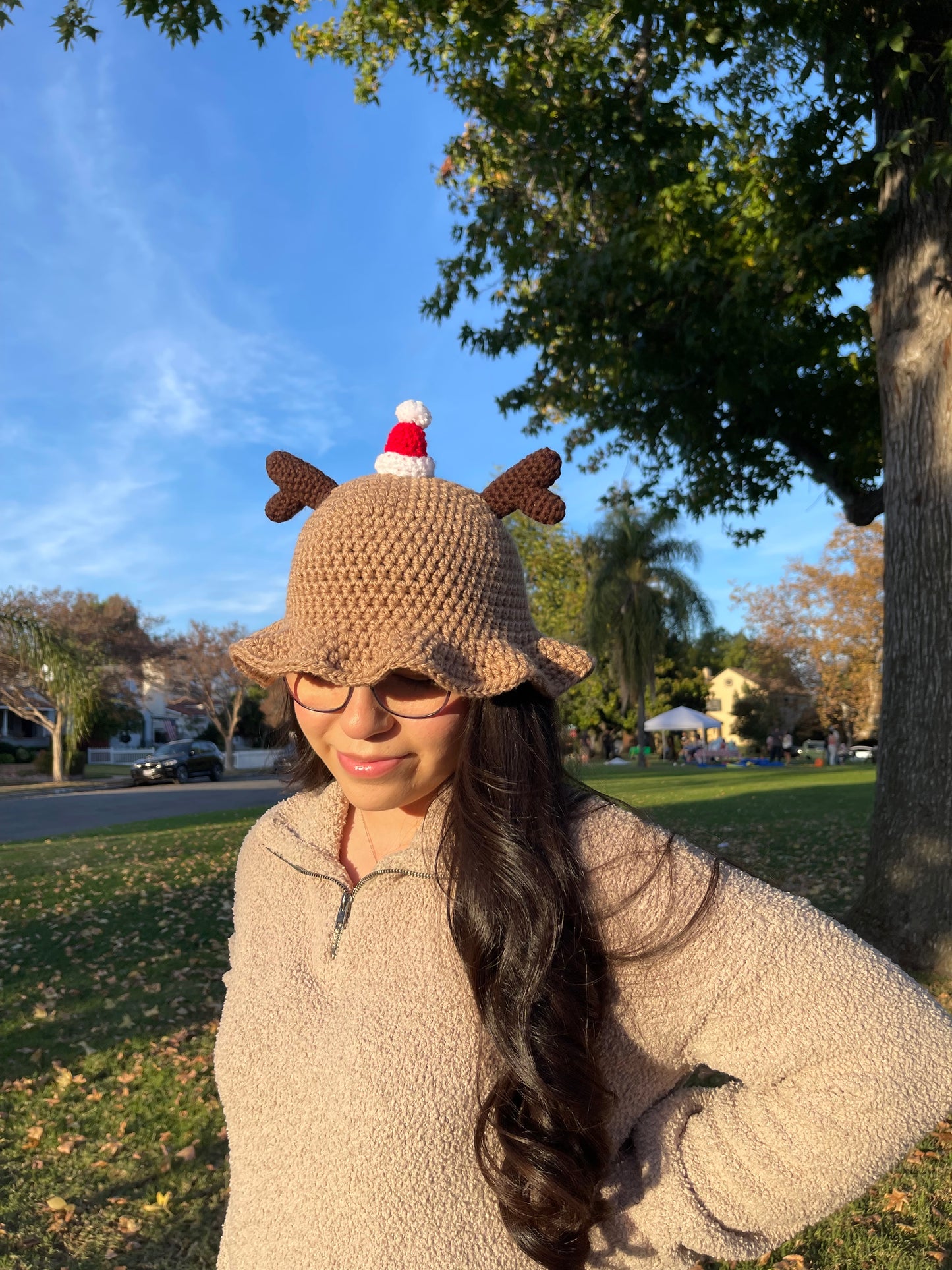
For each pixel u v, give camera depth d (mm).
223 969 6156
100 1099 4195
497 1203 966
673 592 32031
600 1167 971
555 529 33000
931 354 5125
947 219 5102
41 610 33188
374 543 1019
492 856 1006
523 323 8328
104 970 6191
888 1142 925
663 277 7238
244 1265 1035
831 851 8742
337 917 1113
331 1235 958
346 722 1022
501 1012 960
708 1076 3846
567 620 33625
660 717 40188
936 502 5074
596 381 9242
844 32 5320
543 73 7359
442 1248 944
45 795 25234
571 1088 946
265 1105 1058
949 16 5230
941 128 5188
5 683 29422
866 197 6203
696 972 980
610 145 7164
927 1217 3021
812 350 7812
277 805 1380
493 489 1153
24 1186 3482
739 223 7273
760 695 50125
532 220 8859
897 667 5230
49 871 10031
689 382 8109
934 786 5039
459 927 1006
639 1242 1014
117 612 37188
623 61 7219
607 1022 1018
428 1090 967
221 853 10883
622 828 1068
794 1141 957
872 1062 935
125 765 46469
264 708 1476
